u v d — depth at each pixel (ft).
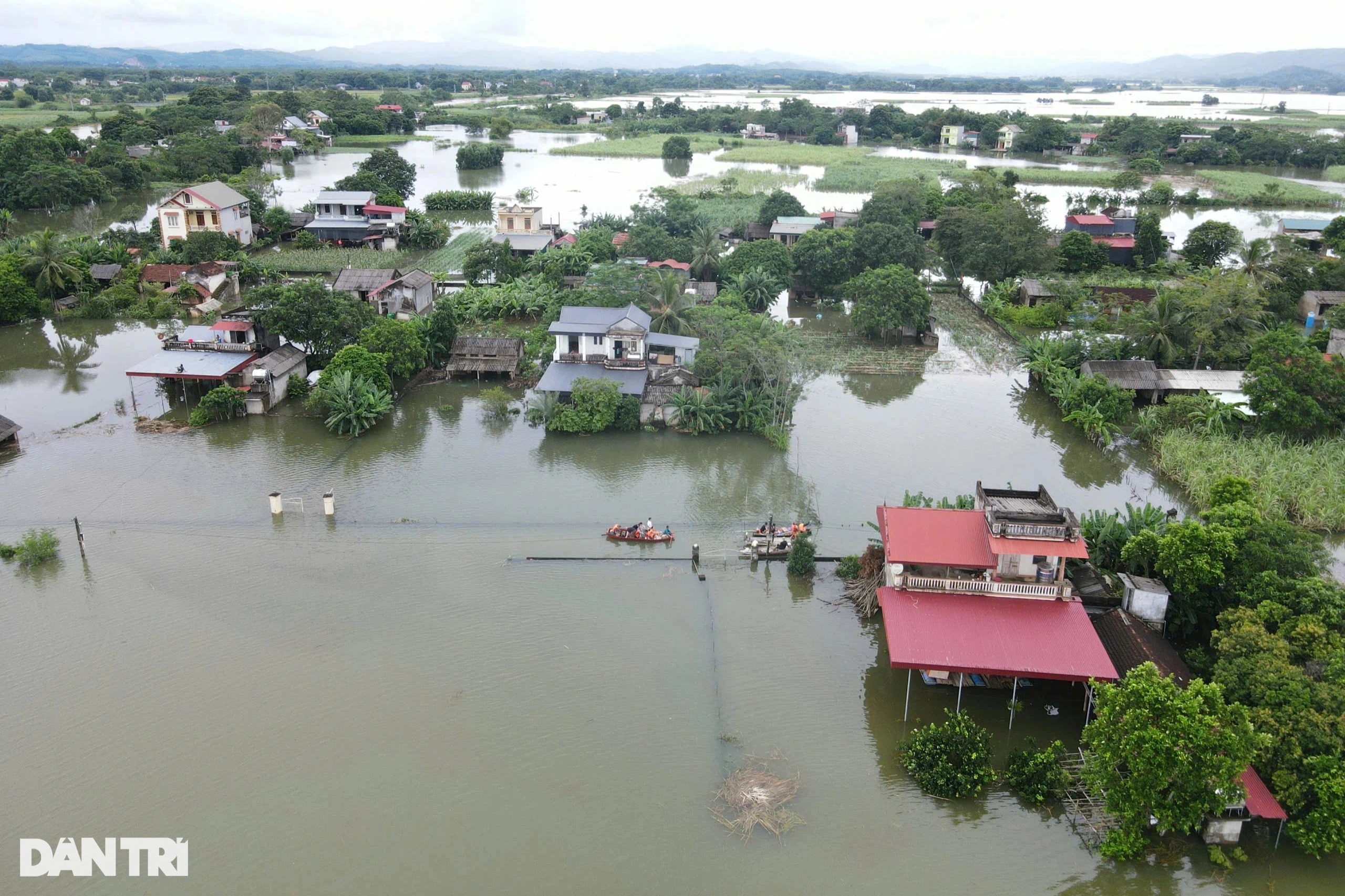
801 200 499.51
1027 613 124.57
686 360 232.12
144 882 95.86
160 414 221.87
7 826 103.19
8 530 165.48
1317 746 99.19
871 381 254.06
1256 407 204.33
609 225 392.47
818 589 152.35
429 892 95.35
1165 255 370.53
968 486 188.55
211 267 324.39
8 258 303.89
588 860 99.40
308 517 172.96
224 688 125.80
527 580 153.07
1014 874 98.37
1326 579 132.26
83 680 127.03
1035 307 304.91
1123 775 98.63
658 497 182.39
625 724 120.06
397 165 503.61
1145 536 136.46
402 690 126.00
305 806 106.32
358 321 246.68
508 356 245.45
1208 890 96.78
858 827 104.37
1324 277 308.19
